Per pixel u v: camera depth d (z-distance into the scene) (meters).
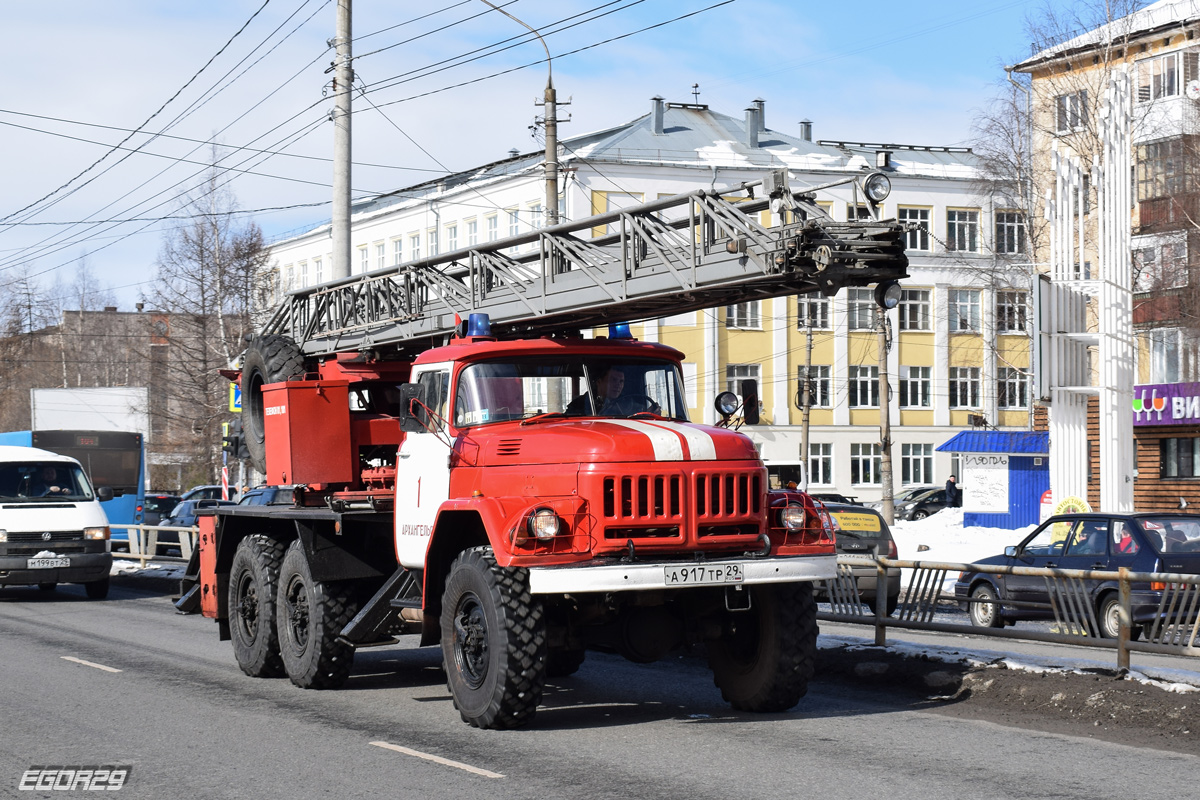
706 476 8.50
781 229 8.69
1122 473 22.92
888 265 8.81
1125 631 9.69
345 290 13.97
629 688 10.80
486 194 61.09
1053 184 41.75
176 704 10.12
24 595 22.39
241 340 53.28
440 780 7.26
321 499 11.47
